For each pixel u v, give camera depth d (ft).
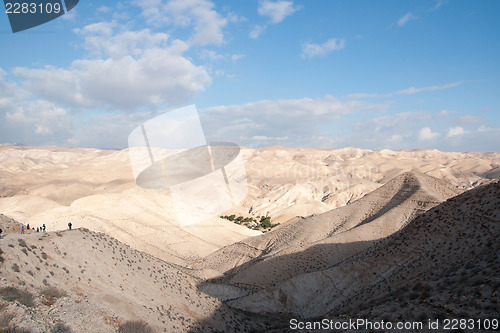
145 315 78.95
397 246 140.46
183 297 108.27
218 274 231.30
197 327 92.68
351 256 187.21
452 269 93.66
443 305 68.23
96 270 87.30
